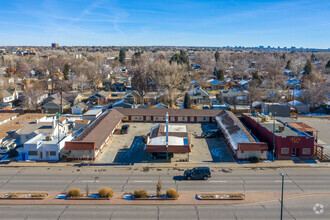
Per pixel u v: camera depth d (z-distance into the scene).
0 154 51.03
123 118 74.12
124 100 93.12
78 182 39.38
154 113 73.50
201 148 53.84
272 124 57.62
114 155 50.28
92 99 99.81
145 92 105.62
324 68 160.88
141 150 52.81
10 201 33.56
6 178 40.72
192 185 38.28
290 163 46.25
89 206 32.44
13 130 58.84
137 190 35.66
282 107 75.81
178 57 147.75
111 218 29.88
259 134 57.94
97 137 52.72
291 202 33.47
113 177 41.19
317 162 46.59
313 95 87.44
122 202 33.34
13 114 72.56
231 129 57.81
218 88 126.69
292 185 38.12
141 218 29.91
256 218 29.95
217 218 29.95
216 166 45.34
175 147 47.69
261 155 47.50
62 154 49.09
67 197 34.06
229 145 54.62
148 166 45.53
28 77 156.88
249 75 156.38
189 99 88.75
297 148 48.16
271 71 152.38
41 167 45.09
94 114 74.56
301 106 85.88
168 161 47.62
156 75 106.81
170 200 33.81
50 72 164.50
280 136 47.66
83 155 47.84
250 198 34.41
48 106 86.81
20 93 111.69
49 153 48.03
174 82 95.25
